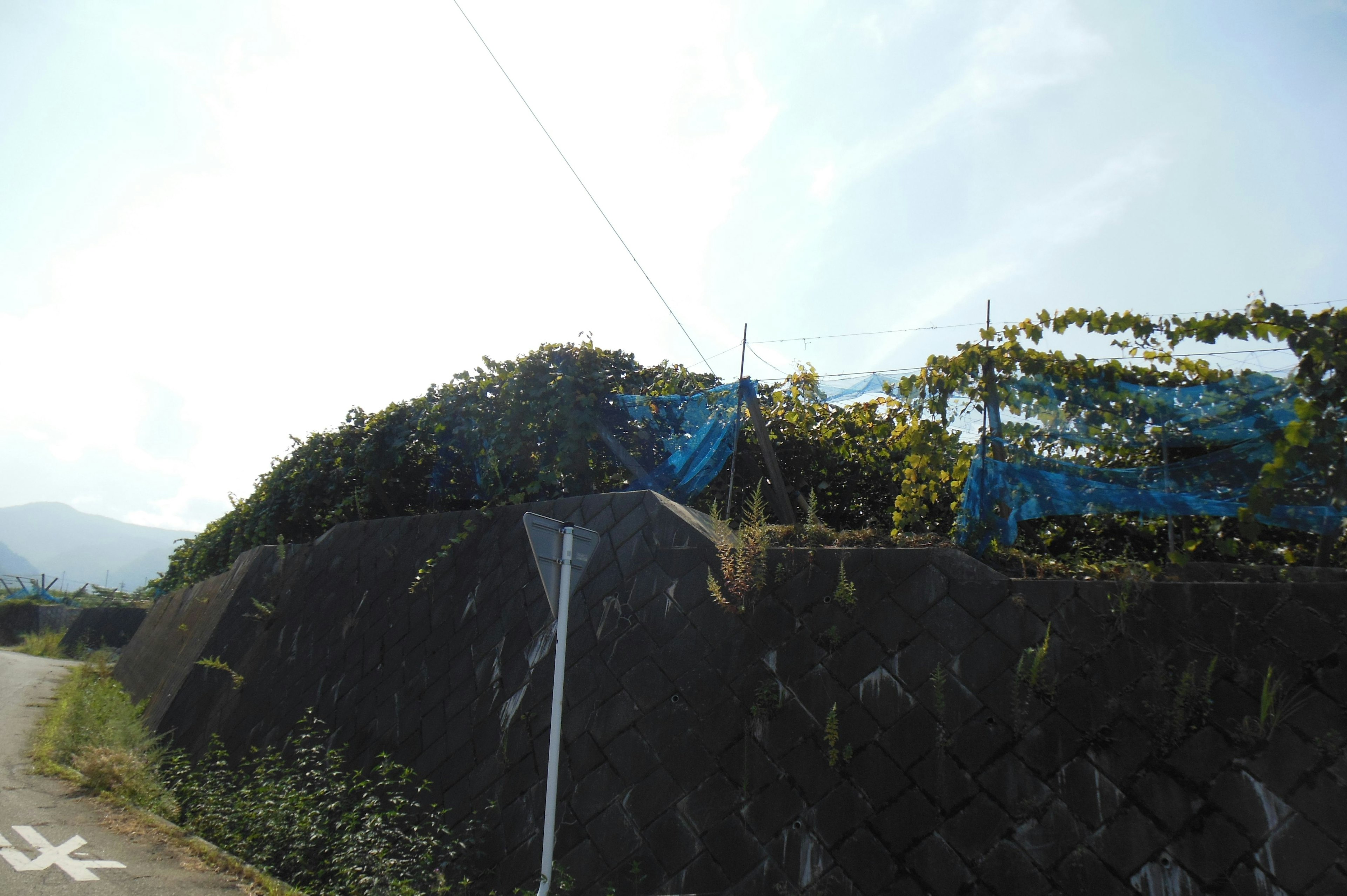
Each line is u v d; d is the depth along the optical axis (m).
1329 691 4.25
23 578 50.31
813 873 4.69
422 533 9.58
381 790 7.21
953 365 6.41
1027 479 6.07
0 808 7.28
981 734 4.67
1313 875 3.93
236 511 17.77
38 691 16.83
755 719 5.20
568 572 5.02
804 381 7.75
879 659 5.07
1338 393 5.25
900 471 8.50
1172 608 4.66
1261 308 5.68
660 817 5.21
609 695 5.83
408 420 11.12
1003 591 4.97
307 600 11.15
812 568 5.50
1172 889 4.09
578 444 8.52
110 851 6.34
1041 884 4.27
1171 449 5.99
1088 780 4.41
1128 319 6.09
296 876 6.09
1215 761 4.27
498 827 5.91
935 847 4.51
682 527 6.21
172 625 18.67
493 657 7.15
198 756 10.80
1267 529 6.10
